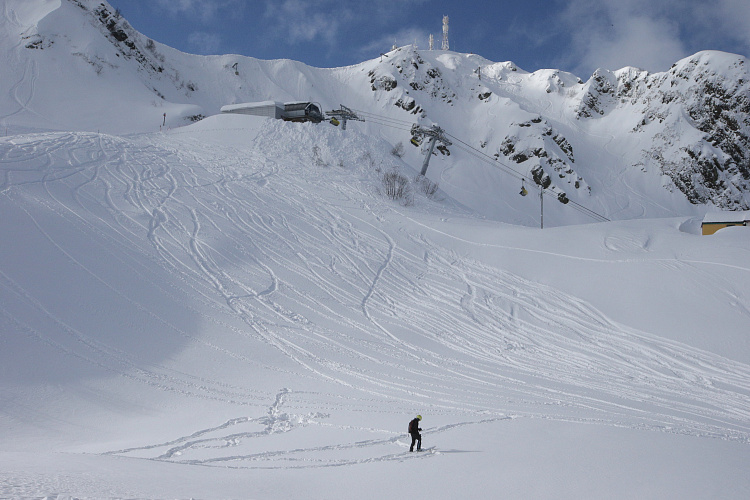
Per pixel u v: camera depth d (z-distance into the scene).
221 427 13.41
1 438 12.13
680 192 110.00
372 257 33.88
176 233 31.58
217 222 34.34
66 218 28.81
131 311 22.30
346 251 34.19
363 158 53.22
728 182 111.44
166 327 21.94
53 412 14.29
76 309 21.06
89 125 74.25
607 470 8.17
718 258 29.62
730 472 8.00
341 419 14.24
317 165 49.91
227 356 20.48
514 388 19.12
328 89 132.12
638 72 140.12
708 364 22.36
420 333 25.48
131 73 100.69
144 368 18.31
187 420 14.31
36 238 25.44
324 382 18.77
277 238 34.25
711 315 25.47
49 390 15.54
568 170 105.44
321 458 10.27
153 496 5.73
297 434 12.77
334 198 42.91
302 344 22.69
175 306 23.97
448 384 19.25
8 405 14.22
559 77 151.12
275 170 47.03
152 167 41.50
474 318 27.48
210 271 28.42
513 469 8.41
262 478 8.27
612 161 118.50
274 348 21.94
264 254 31.84
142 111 84.00
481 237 37.31
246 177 44.03
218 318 23.94
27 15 100.25
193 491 6.46
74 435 12.93
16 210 27.55
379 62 137.75
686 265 29.53
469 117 125.94
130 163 40.94
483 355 23.45
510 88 147.50
